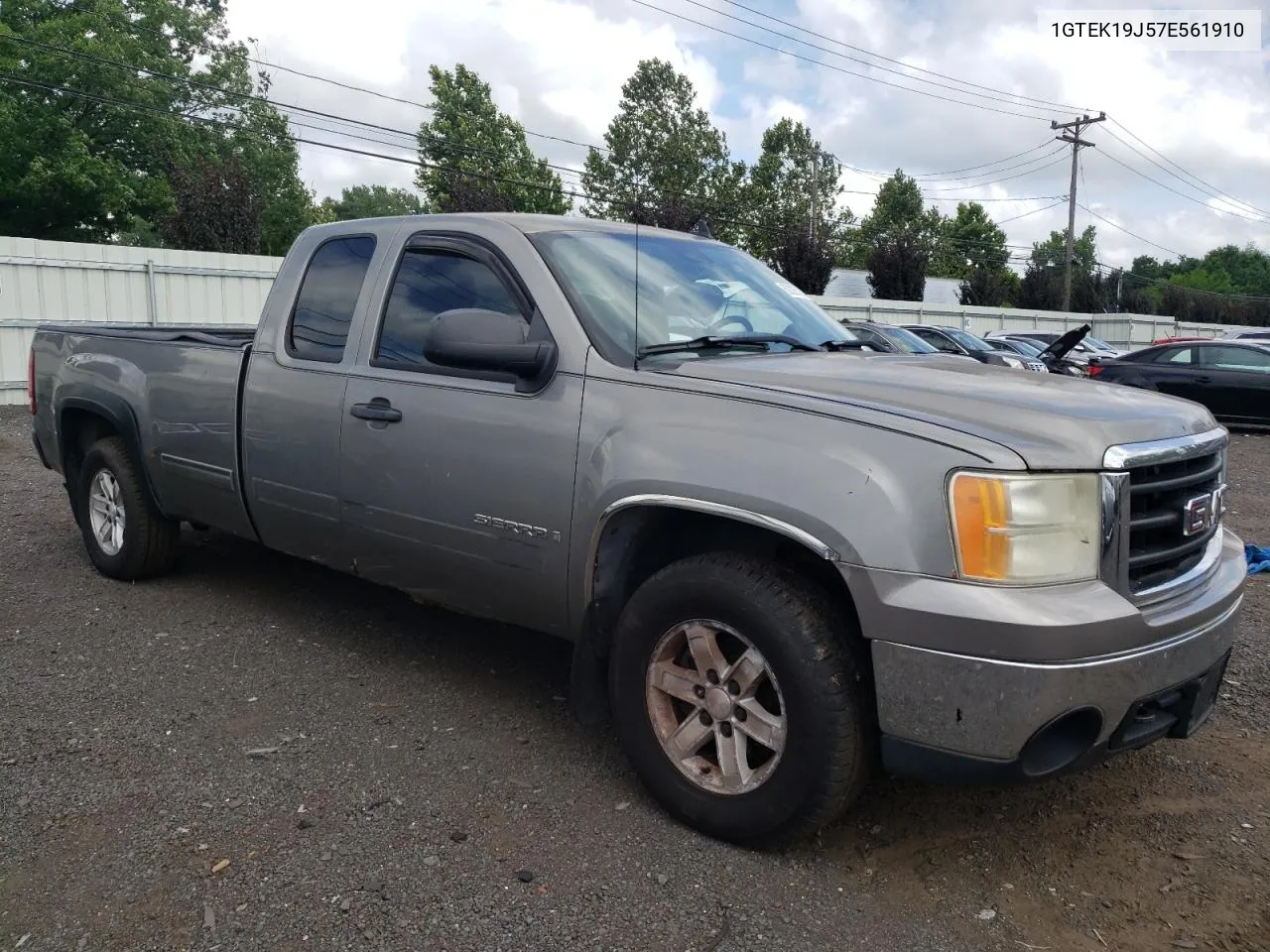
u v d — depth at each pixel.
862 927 2.62
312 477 4.18
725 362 3.28
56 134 31.81
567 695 4.13
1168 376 16.64
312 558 4.45
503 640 4.78
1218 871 2.92
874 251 39.38
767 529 2.82
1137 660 2.59
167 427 4.99
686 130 42.69
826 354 3.58
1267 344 16.30
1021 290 53.03
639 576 3.31
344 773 3.41
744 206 45.44
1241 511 9.03
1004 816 3.22
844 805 2.79
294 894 2.71
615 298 3.54
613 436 3.14
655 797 3.15
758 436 2.84
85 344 5.60
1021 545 2.50
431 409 3.67
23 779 3.33
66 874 2.81
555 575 3.34
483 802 3.23
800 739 2.74
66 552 6.25
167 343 5.01
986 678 2.48
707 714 3.00
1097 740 2.64
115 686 4.13
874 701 2.76
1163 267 116.94
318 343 4.24
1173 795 3.38
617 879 2.81
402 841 2.98
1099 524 2.60
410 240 4.05
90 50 31.02
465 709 3.96
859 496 2.63
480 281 3.71
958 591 2.50
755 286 4.17
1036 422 2.68
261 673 4.30
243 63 38.72
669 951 2.51
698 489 2.89
